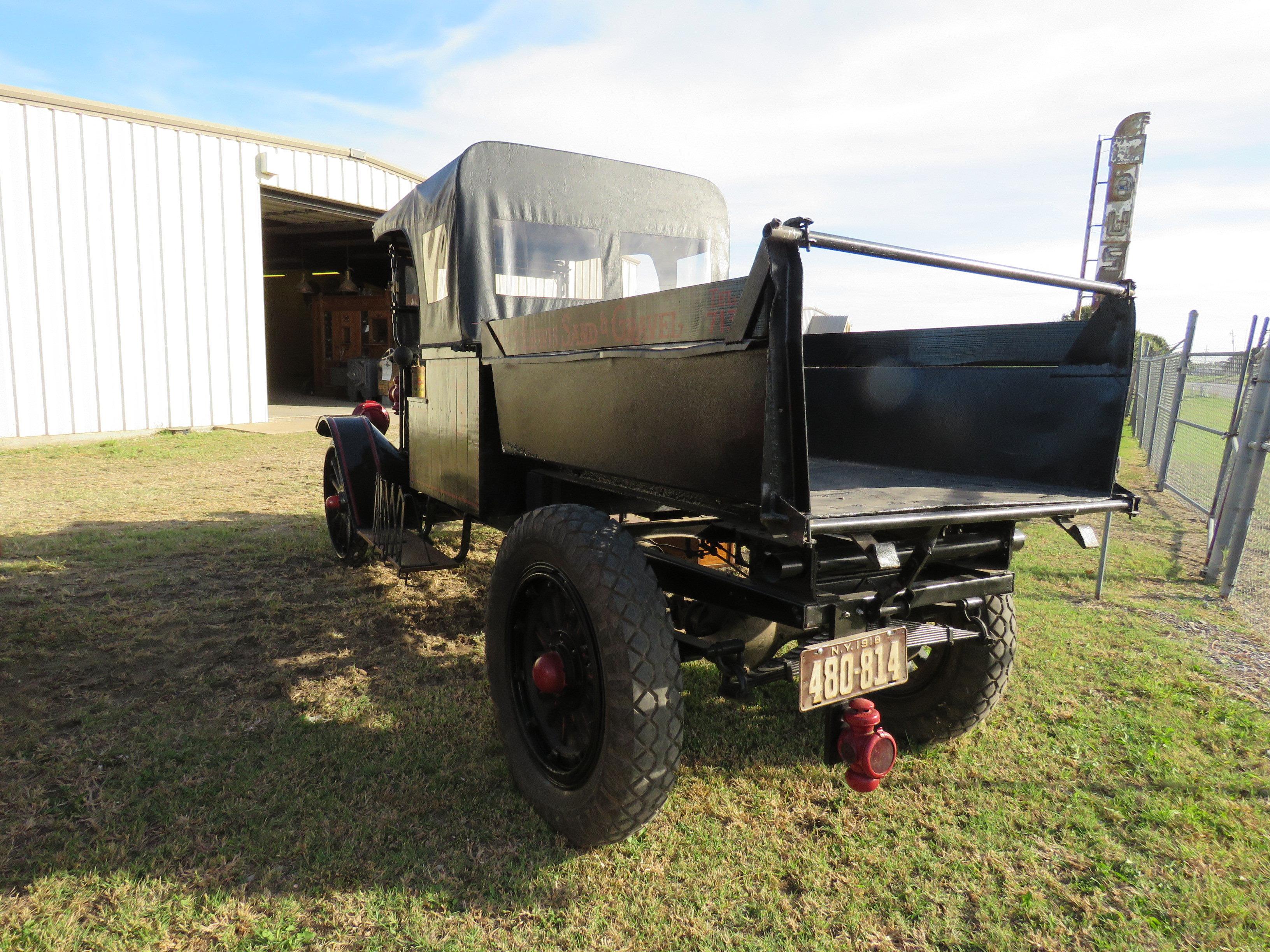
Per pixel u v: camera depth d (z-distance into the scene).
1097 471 2.37
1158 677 3.65
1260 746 3.02
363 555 5.15
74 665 3.61
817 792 2.68
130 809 2.49
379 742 2.96
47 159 10.79
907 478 2.76
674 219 4.34
